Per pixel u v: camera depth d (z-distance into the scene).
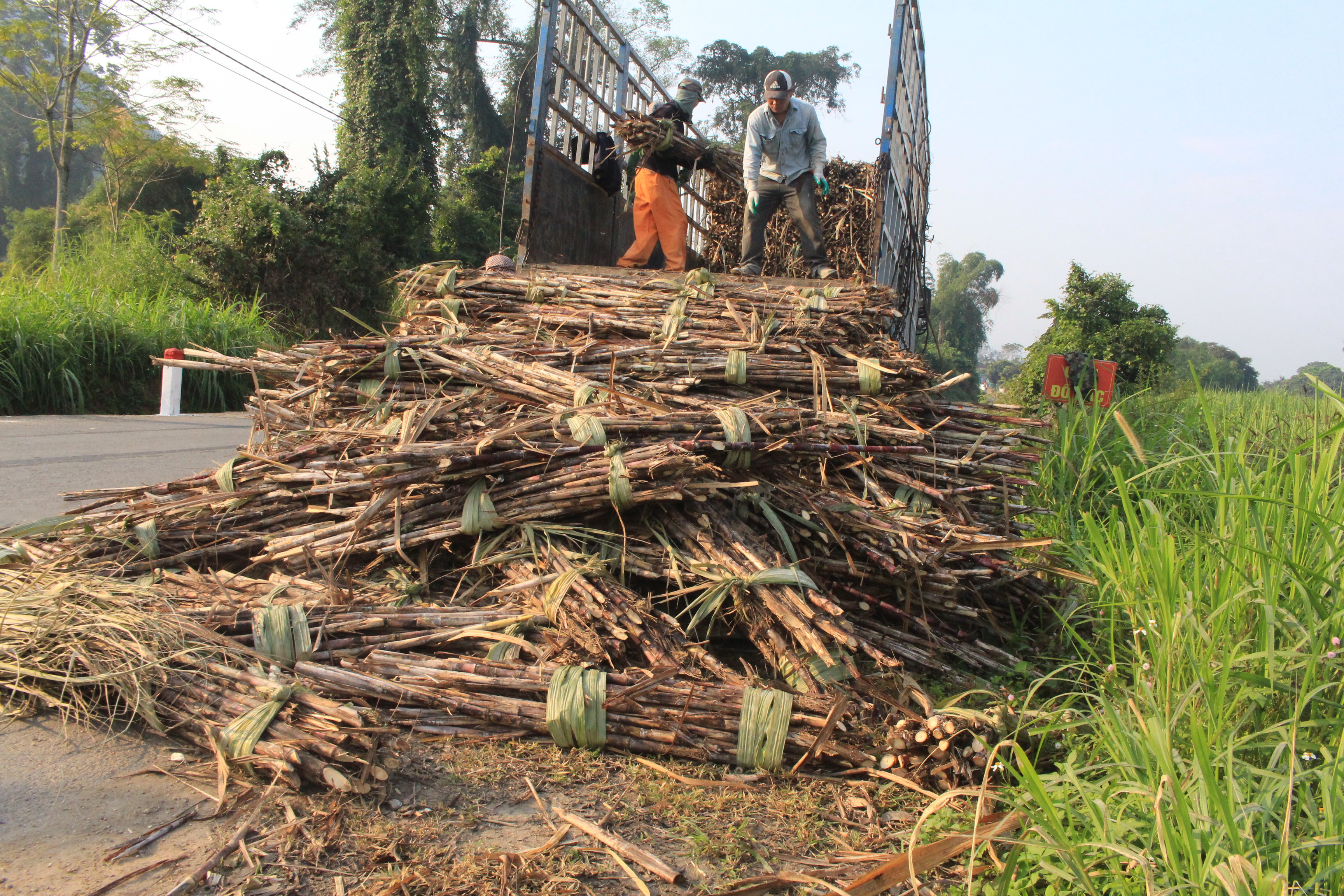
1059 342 19.14
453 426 3.72
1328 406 4.06
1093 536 3.03
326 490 3.39
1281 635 2.46
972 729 2.41
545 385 3.75
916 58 7.93
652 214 7.33
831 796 2.40
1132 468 5.60
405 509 3.26
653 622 2.83
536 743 2.55
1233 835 1.67
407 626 2.91
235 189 20.86
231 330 14.80
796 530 3.24
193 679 2.51
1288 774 2.03
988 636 3.56
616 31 8.35
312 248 21.19
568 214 7.40
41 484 5.78
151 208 33.62
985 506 3.87
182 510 3.46
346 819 2.11
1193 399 7.56
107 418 10.32
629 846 2.07
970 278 83.12
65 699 2.56
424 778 2.32
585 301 4.77
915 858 1.94
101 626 2.66
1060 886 1.95
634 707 2.55
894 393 4.03
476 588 3.18
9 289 12.84
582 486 3.04
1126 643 3.27
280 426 4.27
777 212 8.65
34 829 1.99
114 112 26.98
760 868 2.06
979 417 4.05
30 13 25.05
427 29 31.58
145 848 1.95
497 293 4.98
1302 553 2.44
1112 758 2.31
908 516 3.26
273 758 2.21
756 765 2.49
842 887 1.94
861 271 7.67
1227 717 2.25
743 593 2.87
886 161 6.50
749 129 6.70
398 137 31.77
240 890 1.83
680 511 3.18
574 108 7.42
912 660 3.13
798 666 2.70
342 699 2.62
